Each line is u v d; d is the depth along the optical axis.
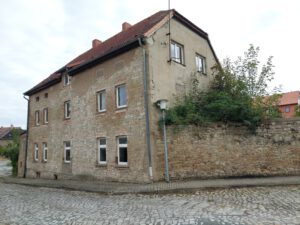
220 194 10.70
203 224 6.59
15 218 8.31
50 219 7.91
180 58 17.84
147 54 15.20
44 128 24.70
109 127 17.02
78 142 19.75
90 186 14.91
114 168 16.34
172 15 17.02
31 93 27.42
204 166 14.84
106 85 17.56
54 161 22.67
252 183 12.49
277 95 17.72
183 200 9.86
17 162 30.06
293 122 15.34
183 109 15.49
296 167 15.05
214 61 20.98
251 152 15.30
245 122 15.29
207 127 15.18
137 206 9.23
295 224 6.35
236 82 17.77
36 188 17.02
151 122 14.61
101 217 7.84
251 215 7.25
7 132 88.94
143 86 15.07
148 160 14.34
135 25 20.80
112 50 16.58
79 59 23.27
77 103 20.25
